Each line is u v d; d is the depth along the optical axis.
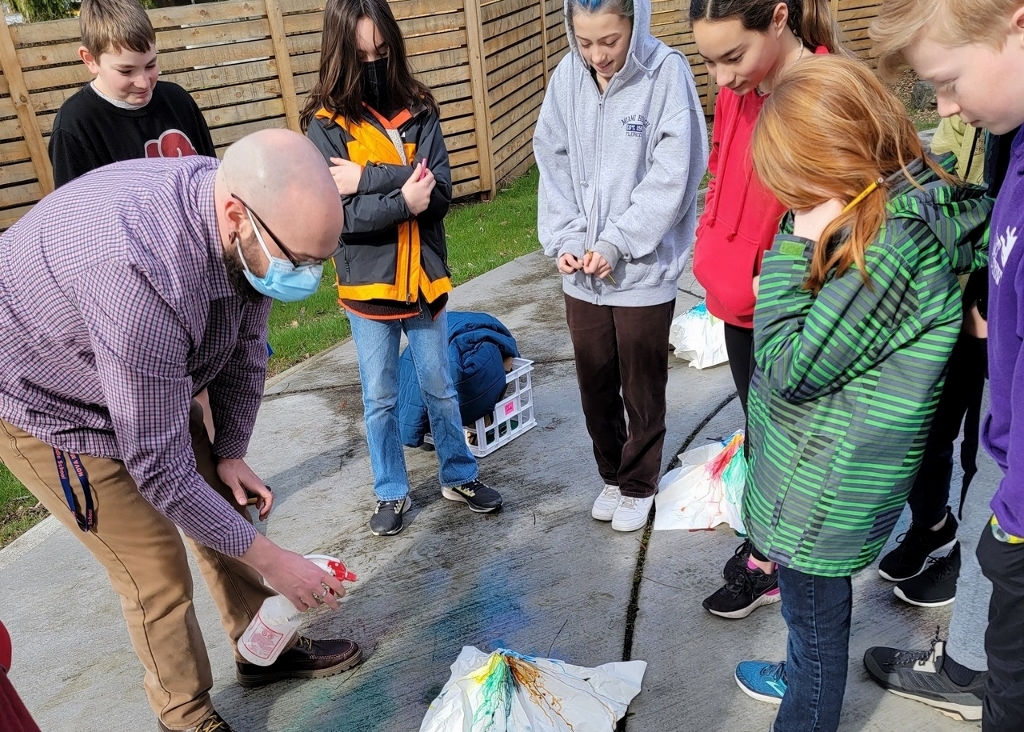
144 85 3.02
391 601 2.72
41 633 2.76
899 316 1.51
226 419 2.21
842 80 1.51
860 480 1.60
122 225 1.59
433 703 2.08
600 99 2.53
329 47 2.55
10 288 1.67
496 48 8.07
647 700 2.20
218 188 1.65
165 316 1.62
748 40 1.90
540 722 1.94
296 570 1.95
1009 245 1.34
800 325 1.60
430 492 3.31
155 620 2.04
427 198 2.58
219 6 6.45
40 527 3.37
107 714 2.40
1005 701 1.58
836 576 1.68
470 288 5.46
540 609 2.60
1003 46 1.26
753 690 2.16
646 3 2.39
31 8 9.84
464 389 3.27
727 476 2.86
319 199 1.61
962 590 1.91
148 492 1.77
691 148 2.50
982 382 2.00
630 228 2.49
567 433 3.61
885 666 2.13
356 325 2.82
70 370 1.77
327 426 3.90
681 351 4.05
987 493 1.81
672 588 2.62
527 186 8.49
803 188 1.55
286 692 2.41
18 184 6.13
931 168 1.54
